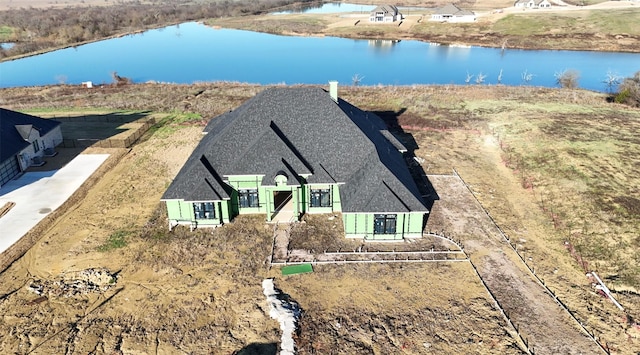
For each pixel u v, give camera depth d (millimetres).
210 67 100688
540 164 43219
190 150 48750
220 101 68625
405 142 50594
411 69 94750
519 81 83250
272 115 35781
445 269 29062
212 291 27094
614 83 76438
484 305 25891
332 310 25594
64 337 23641
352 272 28781
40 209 36500
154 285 27625
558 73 84375
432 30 132750
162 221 34531
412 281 27953
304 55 110875
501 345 23156
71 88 79250
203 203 33000
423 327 24359
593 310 25438
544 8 150500
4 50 115125
